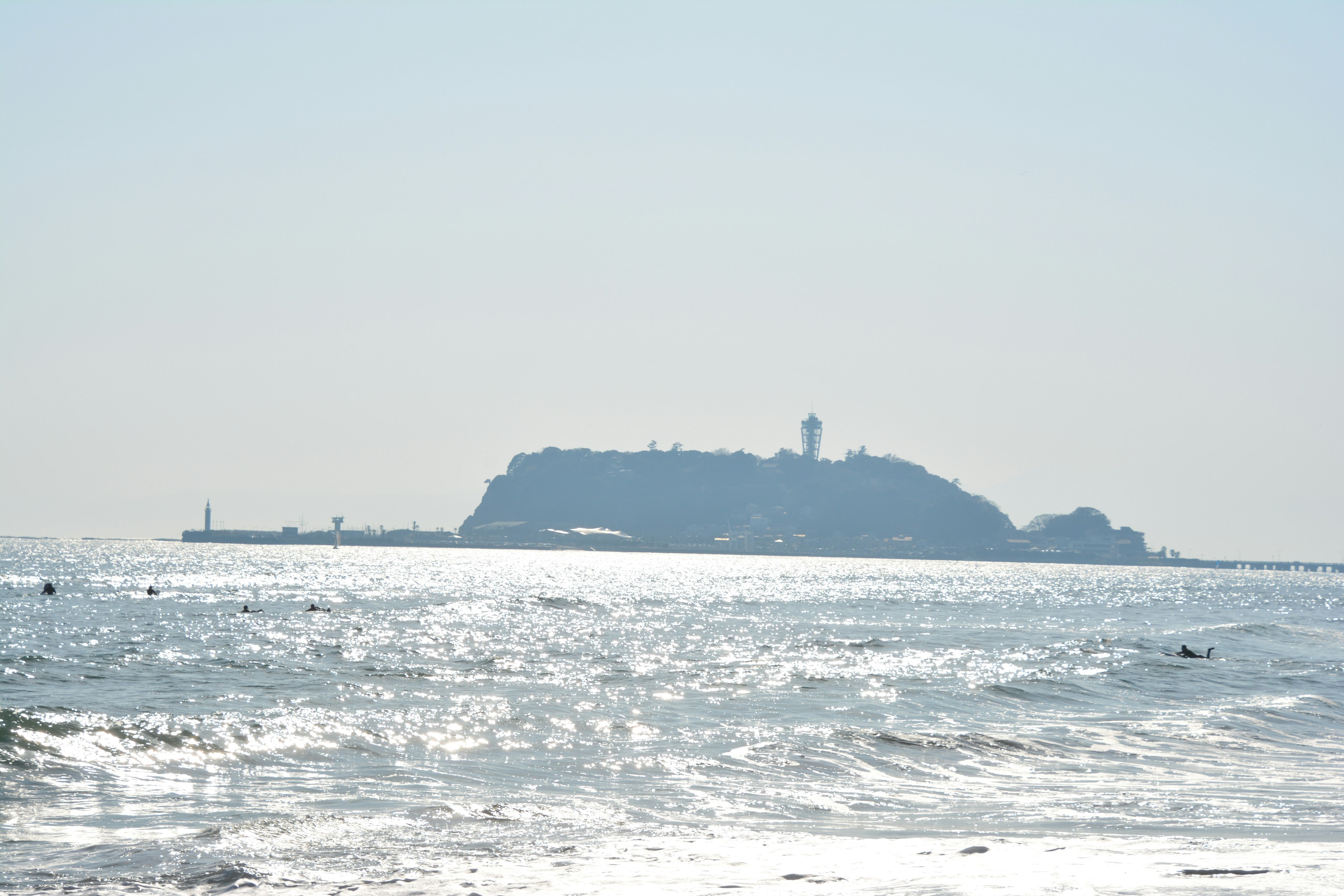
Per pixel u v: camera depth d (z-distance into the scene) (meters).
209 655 79.06
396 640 95.69
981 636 114.50
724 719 49.34
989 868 21.20
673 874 21.50
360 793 32.94
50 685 59.62
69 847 25.09
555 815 29.67
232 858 23.30
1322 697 60.94
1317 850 23.78
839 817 30.47
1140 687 65.69
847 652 90.00
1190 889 18.36
